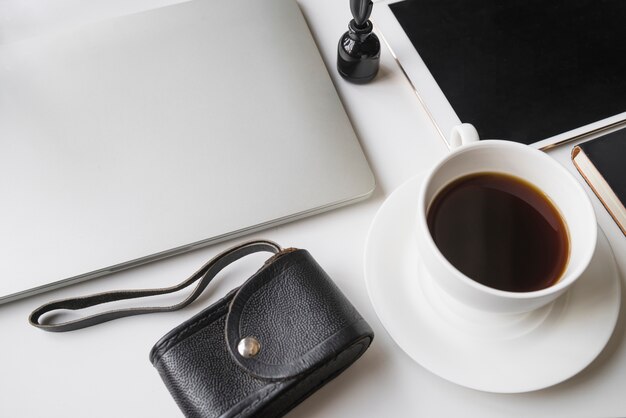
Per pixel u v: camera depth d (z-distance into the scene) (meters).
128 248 0.44
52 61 0.51
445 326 0.40
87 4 0.58
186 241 0.45
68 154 0.47
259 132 0.49
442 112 0.51
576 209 0.37
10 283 0.43
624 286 0.45
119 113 0.49
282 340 0.37
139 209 0.45
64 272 0.43
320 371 0.40
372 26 0.51
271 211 0.46
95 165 0.46
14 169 0.46
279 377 0.36
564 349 0.39
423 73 0.53
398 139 0.52
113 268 0.44
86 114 0.49
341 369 0.41
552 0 0.57
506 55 0.54
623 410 0.41
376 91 0.54
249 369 0.36
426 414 0.41
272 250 0.44
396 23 0.56
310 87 0.51
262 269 0.39
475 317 0.40
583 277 0.42
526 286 0.37
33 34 0.57
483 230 0.39
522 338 0.40
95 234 0.44
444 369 0.38
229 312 0.38
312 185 0.47
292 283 0.39
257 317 0.38
